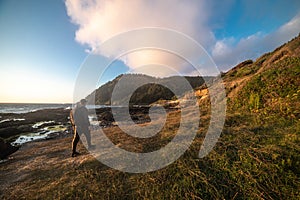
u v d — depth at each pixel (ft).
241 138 15.12
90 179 13.24
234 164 11.82
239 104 27.61
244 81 36.27
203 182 10.80
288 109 18.16
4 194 12.84
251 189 9.76
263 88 25.41
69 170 15.61
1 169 18.71
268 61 43.98
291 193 9.02
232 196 9.71
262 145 13.14
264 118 19.08
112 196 10.96
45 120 76.95
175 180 11.55
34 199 11.61
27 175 16.07
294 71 23.25
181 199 10.04
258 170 10.78
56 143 31.35
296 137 12.94
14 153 26.58
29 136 43.80
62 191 12.09
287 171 10.30
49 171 16.25
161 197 10.34
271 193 9.37
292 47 38.22
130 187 11.71
